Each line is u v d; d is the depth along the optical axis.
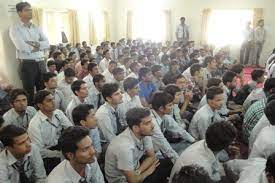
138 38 10.31
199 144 1.77
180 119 2.92
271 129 1.87
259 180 1.43
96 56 7.34
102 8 10.76
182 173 1.07
